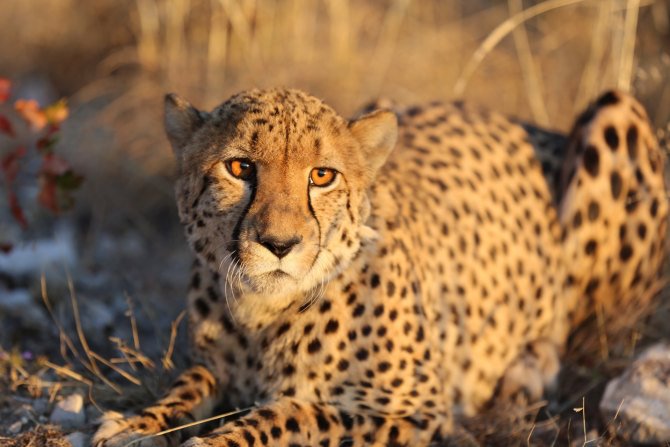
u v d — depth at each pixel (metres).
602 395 8.94
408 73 14.92
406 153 9.34
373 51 15.27
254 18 15.25
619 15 13.45
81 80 15.74
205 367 8.45
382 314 7.97
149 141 13.71
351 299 7.86
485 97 14.62
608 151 9.73
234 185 7.43
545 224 9.80
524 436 8.51
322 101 7.89
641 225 9.86
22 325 9.98
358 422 7.88
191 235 7.80
